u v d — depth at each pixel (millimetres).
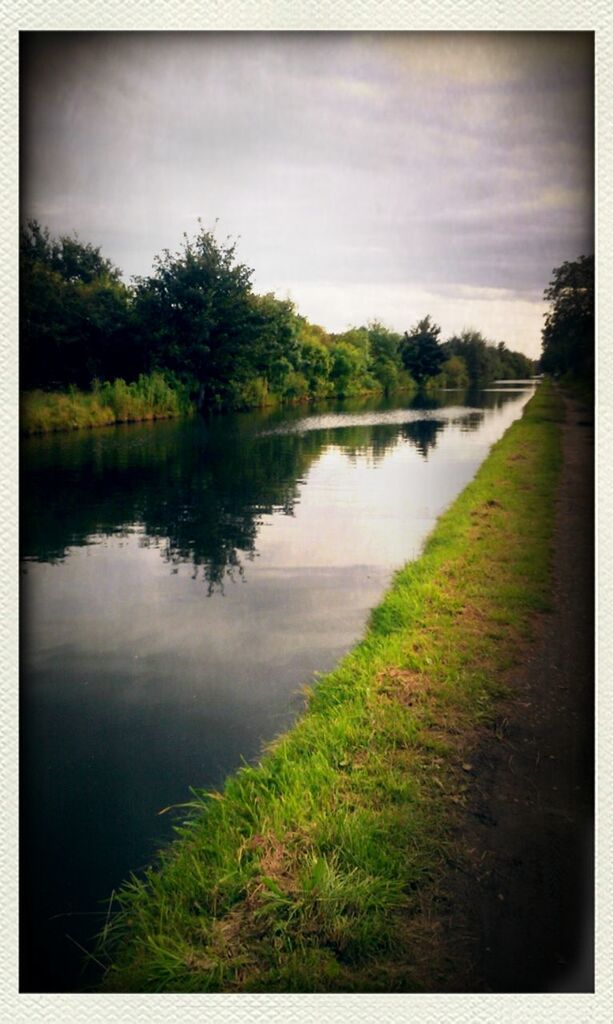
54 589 4297
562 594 4145
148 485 6035
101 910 2588
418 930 2408
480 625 3900
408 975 2346
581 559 4414
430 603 4129
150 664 3664
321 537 5094
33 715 3309
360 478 6145
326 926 2375
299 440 7039
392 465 6090
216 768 2984
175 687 3504
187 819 2811
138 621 4031
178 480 6203
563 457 4797
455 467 5785
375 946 2377
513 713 3246
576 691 3396
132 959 2441
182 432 6480
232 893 2453
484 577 4344
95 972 2525
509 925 2508
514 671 3525
